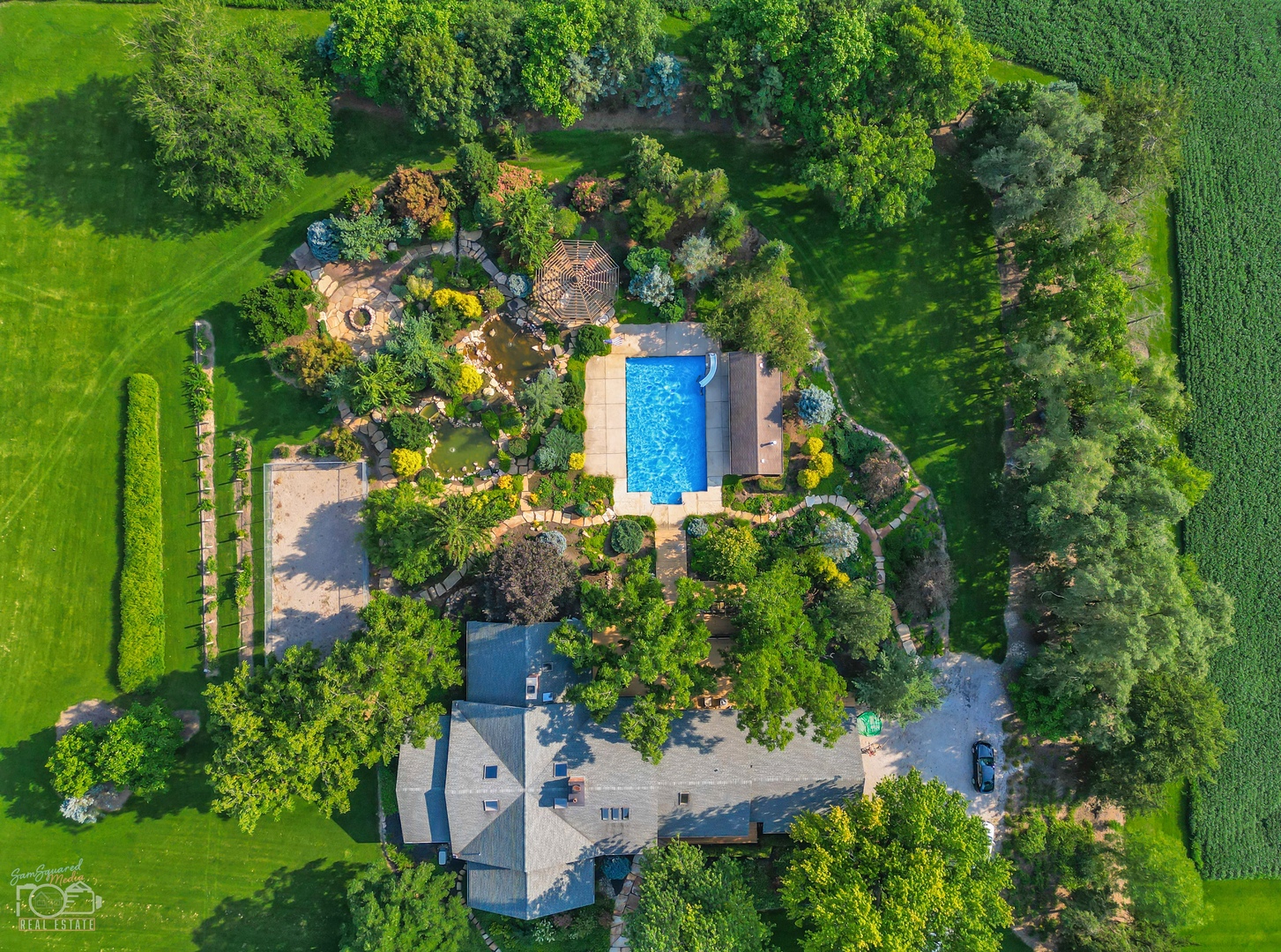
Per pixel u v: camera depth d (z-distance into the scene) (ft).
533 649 128.16
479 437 142.92
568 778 125.29
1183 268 150.20
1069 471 124.36
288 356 138.72
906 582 138.72
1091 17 150.61
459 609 136.56
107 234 142.61
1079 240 131.64
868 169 128.77
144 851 136.98
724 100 135.85
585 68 132.16
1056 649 132.98
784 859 127.34
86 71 143.43
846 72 129.18
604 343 140.87
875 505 142.10
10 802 136.15
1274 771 145.89
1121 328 129.49
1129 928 132.98
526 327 143.02
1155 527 123.13
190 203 142.61
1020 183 131.95
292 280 139.03
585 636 123.85
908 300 147.23
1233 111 149.38
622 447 142.72
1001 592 144.15
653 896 118.93
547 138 144.77
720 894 119.85
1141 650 118.01
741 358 138.51
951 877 113.91
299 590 139.64
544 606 127.85
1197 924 129.18
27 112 142.82
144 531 138.21
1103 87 137.90
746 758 128.57
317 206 143.54
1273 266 150.41
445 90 129.59
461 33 133.18
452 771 125.49
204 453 141.08
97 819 136.05
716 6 138.41
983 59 132.05
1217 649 133.69
